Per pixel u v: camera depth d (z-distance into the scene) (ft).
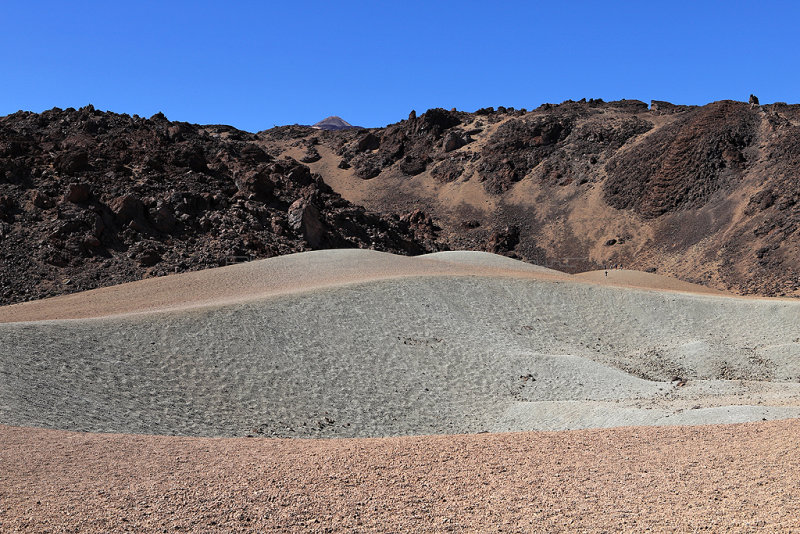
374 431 108.68
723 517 38.91
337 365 133.08
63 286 233.14
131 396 107.14
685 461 50.26
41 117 408.05
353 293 171.01
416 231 522.88
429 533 38.58
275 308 154.61
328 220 350.64
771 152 474.08
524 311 178.81
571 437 61.11
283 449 60.54
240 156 417.90
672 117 638.94
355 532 38.75
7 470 51.16
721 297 205.87
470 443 59.72
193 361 124.57
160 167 331.77
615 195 532.73
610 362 149.48
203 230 287.69
